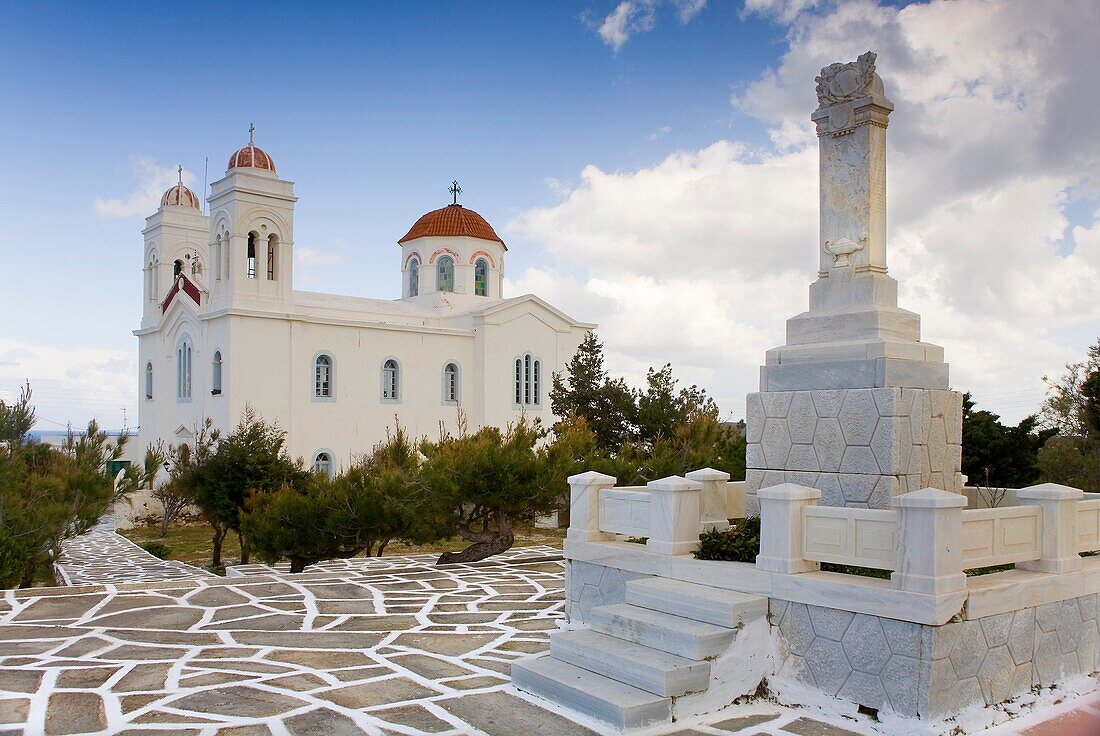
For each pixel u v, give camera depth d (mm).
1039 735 6141
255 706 6523
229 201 37094
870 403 7637
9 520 14312
